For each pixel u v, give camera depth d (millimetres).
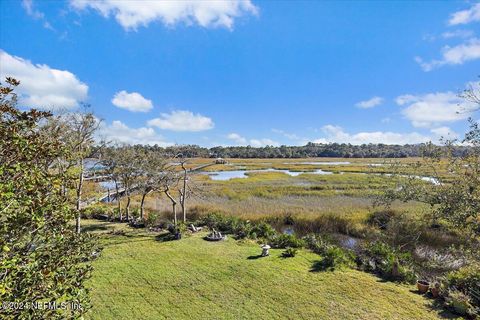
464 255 7863
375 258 10680
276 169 57625
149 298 7801
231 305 7527
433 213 8086
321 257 11227
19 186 3273
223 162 74250
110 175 16812
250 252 11656
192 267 9953
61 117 11266
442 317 7055
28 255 3338
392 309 7406
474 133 7137
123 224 16188
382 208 18062
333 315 7105
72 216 3793
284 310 7312
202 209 19766
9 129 3219
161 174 16406
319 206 21391
